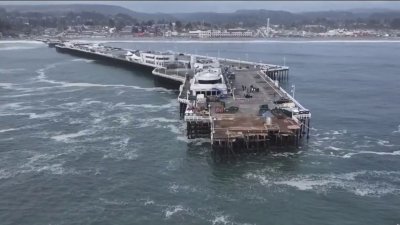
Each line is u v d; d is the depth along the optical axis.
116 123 105.19
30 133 97.69
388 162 79.31
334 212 61.41
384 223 58.88
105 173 75.06
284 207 62.56
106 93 144.75
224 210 61.81
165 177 73.31
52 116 112.69
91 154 84.00
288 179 71.38
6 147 88.19
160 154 83.88
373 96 142.75
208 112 92.88
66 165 78.56
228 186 69.31
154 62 196.12
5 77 182.88
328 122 107.25
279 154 81.88
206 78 115.06
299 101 133.50
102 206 63.59
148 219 59.72
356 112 119.00
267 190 67.69
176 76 153.75
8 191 68.50
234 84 131.00
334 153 83.38
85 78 180.25
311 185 69.25
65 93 144.75
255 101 105.56
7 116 112.94
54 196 66.81
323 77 186.62
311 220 59.41
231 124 84.88
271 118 87.12
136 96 139.38
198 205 63.38
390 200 64.56
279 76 179.62
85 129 100.25
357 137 94.50
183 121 106.38
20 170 76.44
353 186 69.00
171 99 134.00
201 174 74.19
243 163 78.00
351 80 178.38
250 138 80.06
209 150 85.56
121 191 68.25
